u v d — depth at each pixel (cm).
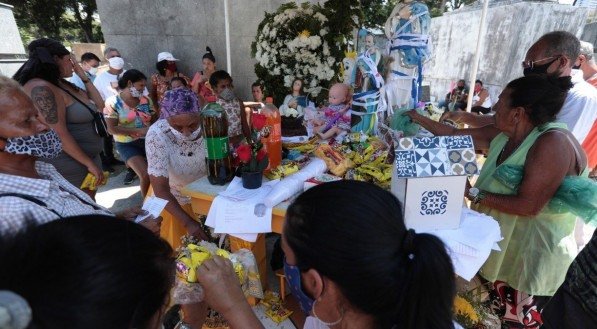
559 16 645
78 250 47
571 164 138
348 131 212
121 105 338
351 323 69
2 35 408
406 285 59
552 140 134
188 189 158
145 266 53
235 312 80
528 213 140
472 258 119
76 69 315
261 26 288
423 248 59
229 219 140
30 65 215
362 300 61
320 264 61
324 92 292
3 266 45
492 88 766
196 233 166
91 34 1767
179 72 495
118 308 48
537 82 138
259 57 289
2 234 49
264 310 199
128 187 397
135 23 466
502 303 174
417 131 201
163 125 173
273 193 140
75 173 231
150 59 485
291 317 195
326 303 69
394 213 62
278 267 204
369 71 198
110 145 448
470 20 829
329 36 273
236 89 512
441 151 119
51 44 226
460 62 874
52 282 44
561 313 117
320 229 60
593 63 270
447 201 122
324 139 212
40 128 99
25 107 94
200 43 486
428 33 208
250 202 142
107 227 53
